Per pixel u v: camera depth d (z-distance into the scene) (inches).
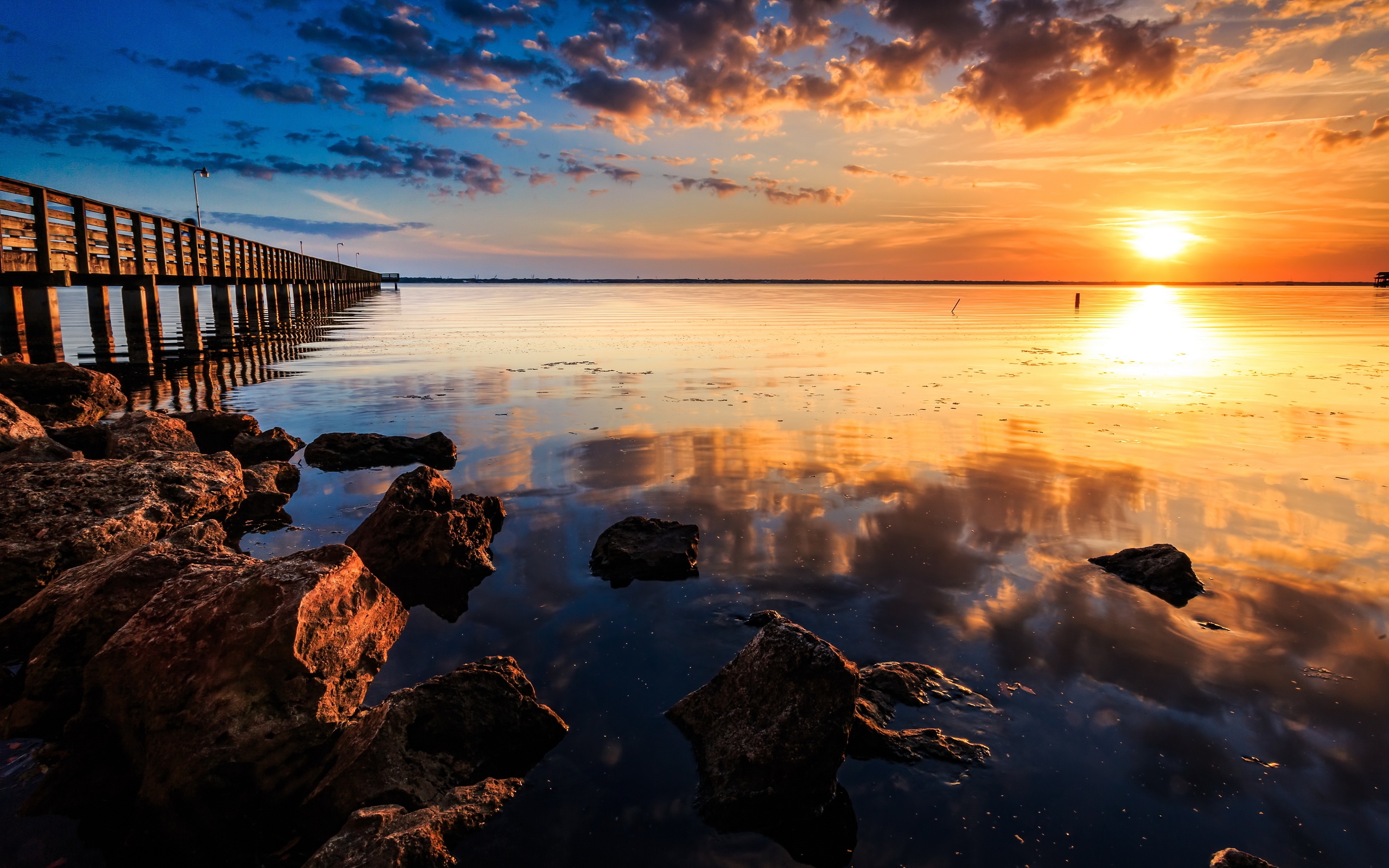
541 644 210.1
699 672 196.4
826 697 152.9
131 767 150.7
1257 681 188.5
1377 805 147.6
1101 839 139.5
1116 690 185.0
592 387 652.7
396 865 123.0
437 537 252.7
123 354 915.4
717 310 2146.9
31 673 170.7
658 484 356.5
